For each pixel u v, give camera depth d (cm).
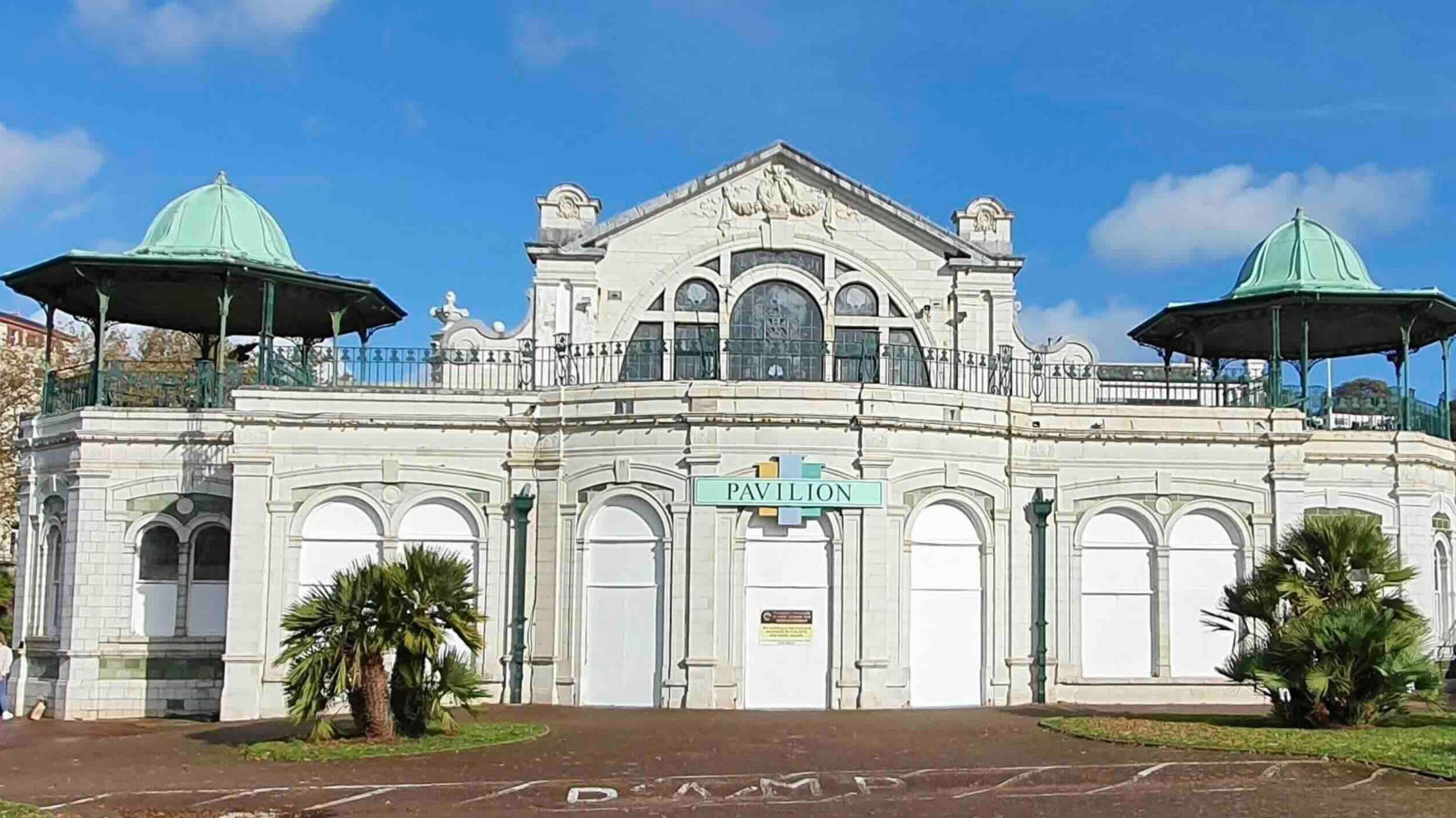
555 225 3362
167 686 3003
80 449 3042
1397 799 1683
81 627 3002
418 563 2173
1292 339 3819
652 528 2748
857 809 1656
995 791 1775
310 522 2814
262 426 2802
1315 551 2352
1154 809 1636
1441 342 3622
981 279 3375
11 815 1583
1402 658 2230
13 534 5150
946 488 2811
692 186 3359
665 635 2705
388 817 1634
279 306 3428
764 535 2733
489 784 1789
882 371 3231
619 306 3341
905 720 2495
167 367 4528
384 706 2170
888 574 2731
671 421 2730
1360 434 3262
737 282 3356
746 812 1647
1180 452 2962
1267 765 1908
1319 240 3603
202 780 1853
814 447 2727
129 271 3078
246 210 3412
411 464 2831
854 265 3378
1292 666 2259
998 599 2852
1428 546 3297
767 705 2695
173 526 3042
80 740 2444
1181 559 2956
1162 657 2911
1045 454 2930
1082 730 2255
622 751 2078
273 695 2742
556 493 2812
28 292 3238
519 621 2783
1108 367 3688
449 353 3086
